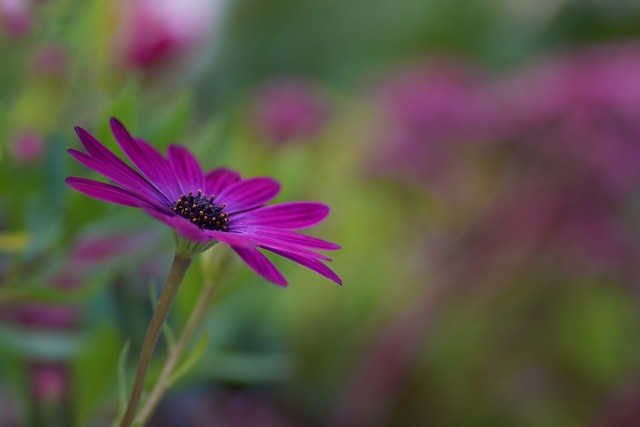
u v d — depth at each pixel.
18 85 0.43
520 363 0.85
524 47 1.70
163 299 0.30
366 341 0.81
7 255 0.40
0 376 0.43
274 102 0.76
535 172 0.83
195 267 0.40
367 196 0.92
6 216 0.41
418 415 0.80
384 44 1.70
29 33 0.42
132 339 0.42
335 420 0.77
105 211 0.38
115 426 0.31
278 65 1.60
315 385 0.82
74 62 0.43
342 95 1.29
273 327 0.76
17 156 0.38
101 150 0.30
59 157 0.39
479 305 0.82
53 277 0.39
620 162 0.80
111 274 0.39
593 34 1.68
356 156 0.97
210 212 0.31
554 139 0.81
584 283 0.87
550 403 0.84
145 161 0.31
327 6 1.69
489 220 0.82
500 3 1.75
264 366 0.47
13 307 0.43
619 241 0.83
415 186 0.86
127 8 0.45
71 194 0.37
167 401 0.56
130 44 0.45
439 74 0.89
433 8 1.74
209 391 0.63
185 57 0.47
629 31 1.66
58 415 0.39
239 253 0.28
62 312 0.44
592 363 0.86
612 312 0.88
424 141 0.85
